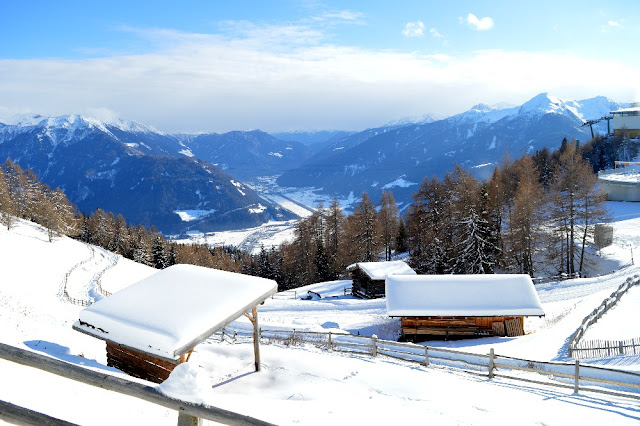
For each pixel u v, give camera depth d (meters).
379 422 11.73
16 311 21.59
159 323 13.86
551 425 12.57
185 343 13.10
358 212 71.06
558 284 44.91
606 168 95.31
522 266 58.31
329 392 14.44
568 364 16.45
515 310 30.95
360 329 35.12
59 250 69.94
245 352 18.39
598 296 35.44
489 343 29.19
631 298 31.34
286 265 87.56
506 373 19.67
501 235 59.34
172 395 3.07
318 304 45.06
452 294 32.75
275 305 45.28
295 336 26.02
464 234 54.28
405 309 31.86
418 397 14.45
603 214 53.41
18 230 76.44
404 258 74.38
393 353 21.70
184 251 108.19
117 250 101.50
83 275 56.69
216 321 14.06
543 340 27.02
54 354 14.39
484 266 52.81
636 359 19.94
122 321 14.16
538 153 94.44
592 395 15.57
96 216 118.25
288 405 12.15
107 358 16.09
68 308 34.94
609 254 55.16
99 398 7.75
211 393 3.11
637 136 100.00
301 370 16.53
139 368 15.20
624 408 14.09
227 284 15.98
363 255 70.25
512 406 14.05
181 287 15.92
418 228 66.44
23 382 7.48
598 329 25.84
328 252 79.19
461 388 15.62
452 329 32.03
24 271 50.69
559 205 54.81
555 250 55.69
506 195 66.25
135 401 8.12
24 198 95.81
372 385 15.37
